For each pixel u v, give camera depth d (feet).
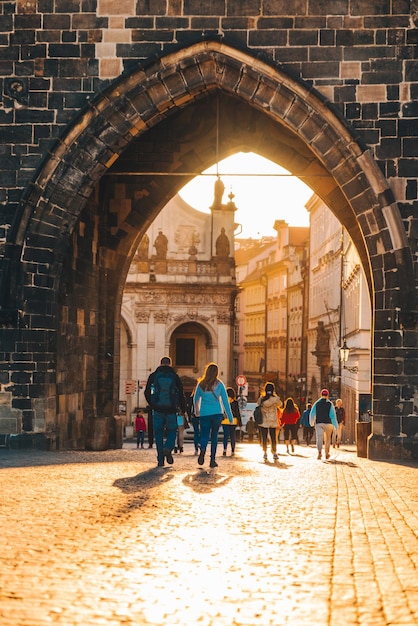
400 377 77.61
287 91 79.92
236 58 80.18
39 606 27.17
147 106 81.61
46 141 81.56
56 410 86.02
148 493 49.21
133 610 27.22
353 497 50.11
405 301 77.87
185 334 279.49
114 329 107.86
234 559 33.88
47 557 33.27
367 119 79.36
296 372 341.21
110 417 106.73
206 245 269.44
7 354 80.48
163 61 80.69
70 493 48.34
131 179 106.11
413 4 79.51
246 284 451.94
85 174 81.82
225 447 88.84
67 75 81.56
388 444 77.46
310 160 102.42
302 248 337.93
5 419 80.23
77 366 97.60
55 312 82.38
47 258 81.66
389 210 78.59
